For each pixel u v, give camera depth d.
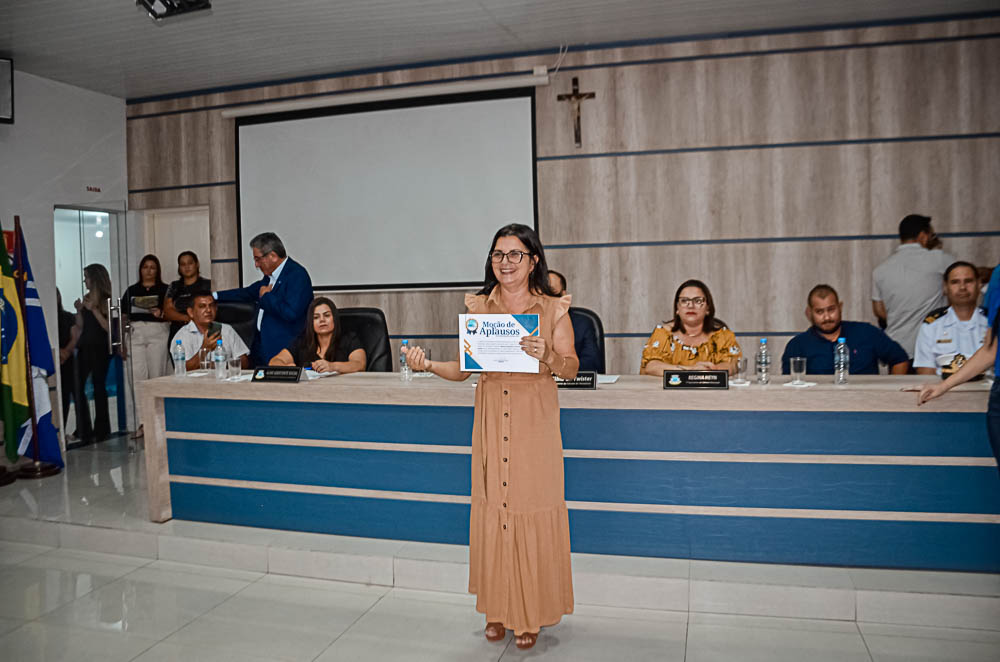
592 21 4.70
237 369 3.64
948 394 2.65
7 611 2.92
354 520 3.32
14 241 4.76
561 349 2.49
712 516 2.90
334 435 3.31
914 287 4.43
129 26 4.55
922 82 4.73
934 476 2.71
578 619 2.73
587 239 5.29
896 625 2.59
